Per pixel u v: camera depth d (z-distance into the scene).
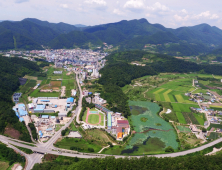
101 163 192.12
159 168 189.25
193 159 199.38
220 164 193.38
